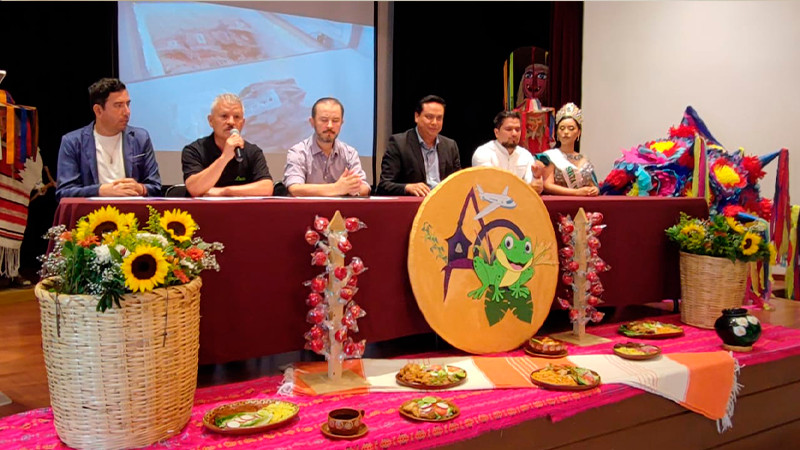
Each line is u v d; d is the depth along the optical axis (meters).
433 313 2.48
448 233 2.53
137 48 5.85
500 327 2.63
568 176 3.83
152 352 1.66
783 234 4.36
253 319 2.23
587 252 2.82
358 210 2.40
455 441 1.89
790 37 5.46
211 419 1.85
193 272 1.82
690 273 3.12
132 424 1.66
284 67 6.46
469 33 7.22
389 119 7.19
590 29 6.79
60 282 1.70
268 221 2.23
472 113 7.43
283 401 2.00
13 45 5.57
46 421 1.89
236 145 2.73
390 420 1.91
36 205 5.88
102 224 1.78
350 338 2.38
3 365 2.79
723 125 5.91
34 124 4.61
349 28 6.79
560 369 2.32
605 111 6.72
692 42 6.04
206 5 6.07
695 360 2.51
